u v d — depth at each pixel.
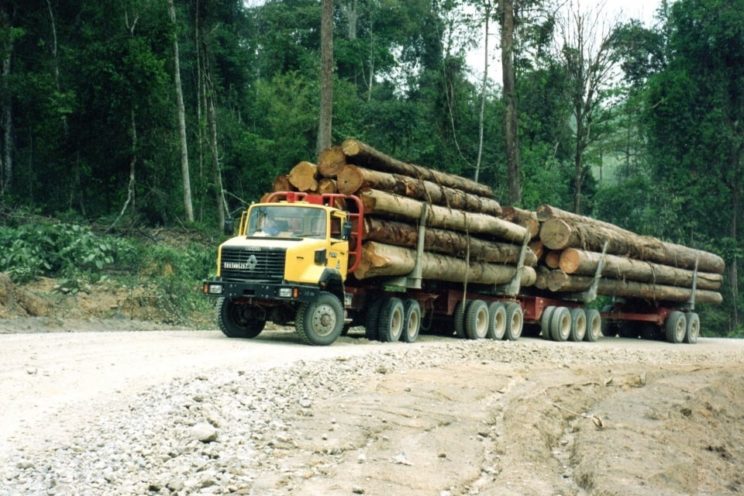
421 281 19.98
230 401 10.18
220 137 43.19
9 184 33.31
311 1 67.50
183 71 44.66
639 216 55.50
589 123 39.69
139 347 14.30
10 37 32.16
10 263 22.39
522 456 9.52
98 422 9.09
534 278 24.23
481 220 21.31
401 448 9.02
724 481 9.91
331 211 16.84
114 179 33.78
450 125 42.28
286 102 45.31
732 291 50.75
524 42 37.66
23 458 7.88
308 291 15.89
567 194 53.19
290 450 8.59
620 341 28.02
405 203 18.45
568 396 13.36
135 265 24.55
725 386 16.45
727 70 54.97
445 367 14.47
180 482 7.39
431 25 61.47
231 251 16.25
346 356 14.19
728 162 54.03
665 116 54.09
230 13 48.06
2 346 13.71
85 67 32.44
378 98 59.16
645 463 9.60
